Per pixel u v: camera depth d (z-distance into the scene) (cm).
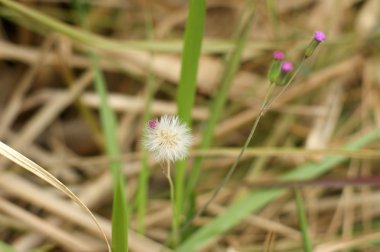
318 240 68
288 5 82
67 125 77
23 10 67
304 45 74
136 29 81
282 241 68
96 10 79
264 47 75
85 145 76
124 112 76
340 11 80
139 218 64
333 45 77
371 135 68
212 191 69
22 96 75
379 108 75
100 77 68
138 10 81
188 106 61
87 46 72
